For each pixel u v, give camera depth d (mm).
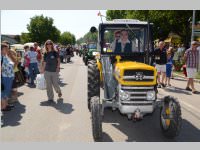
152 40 7629
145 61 7500
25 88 12398
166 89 12680
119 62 7047
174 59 21234
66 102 9656
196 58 11820
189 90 12445
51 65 9578
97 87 7605
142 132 6707
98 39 7793
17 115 8023
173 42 34062
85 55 27250
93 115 5918
